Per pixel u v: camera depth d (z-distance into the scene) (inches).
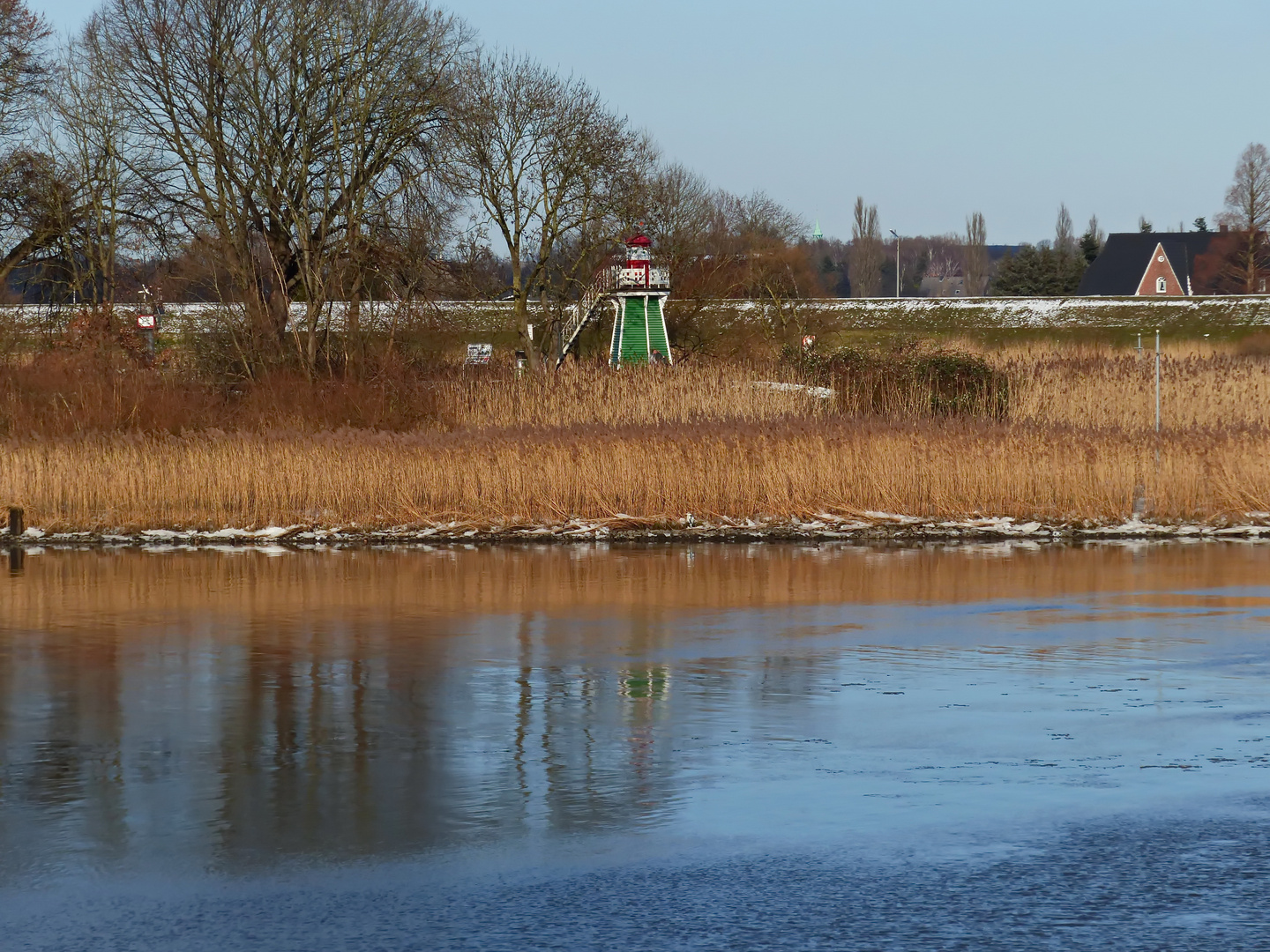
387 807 577.3
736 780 615.2
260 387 2588.6
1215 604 1179.3
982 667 885.2
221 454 1947.6
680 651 953.5
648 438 1932.8
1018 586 1310.3
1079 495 1905.8
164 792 601.3
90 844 530.3
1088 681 838.5
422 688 826.2
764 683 836.6
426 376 2677.2
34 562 1608.0
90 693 816.3
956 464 1915.6
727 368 2672.2
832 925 450.0
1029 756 653.3
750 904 468.1
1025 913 458.6
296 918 457.7
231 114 2839.6
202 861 511.2
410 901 471.8
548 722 732.7
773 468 1914.4
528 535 1851.6
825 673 871.1
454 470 1925.4
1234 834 535.8
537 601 1226.0
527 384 2581.2
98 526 1910.7
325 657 939.3
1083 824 548.7
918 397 2642.7
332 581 1393.9
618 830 544.4
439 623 1096.2
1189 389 2854.3
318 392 2522.1
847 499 1919.3
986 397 2672.2
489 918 456.8
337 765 645.3
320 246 2869.1
